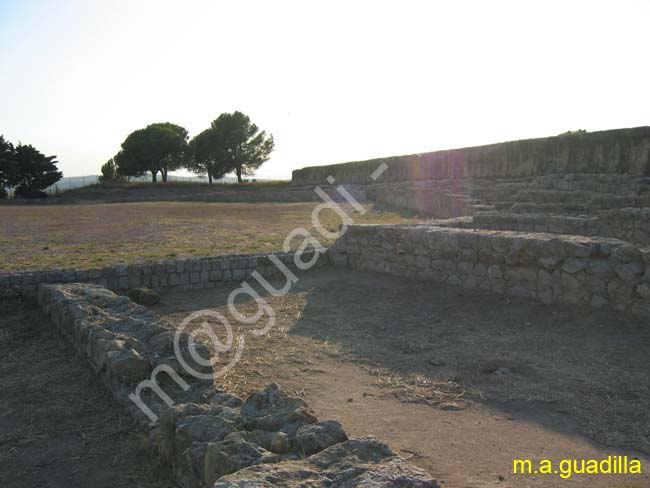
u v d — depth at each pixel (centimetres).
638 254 703
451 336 715
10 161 5512
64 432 474
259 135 6562
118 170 6825
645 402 484
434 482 269
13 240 1706
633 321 686
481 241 908
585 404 487
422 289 968
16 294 910
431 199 2445
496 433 443
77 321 671
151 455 419
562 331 697
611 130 2200
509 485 362
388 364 623
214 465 313
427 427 457
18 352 689
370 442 306
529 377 557
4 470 415
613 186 1864
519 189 2102
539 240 816
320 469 282
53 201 4656
